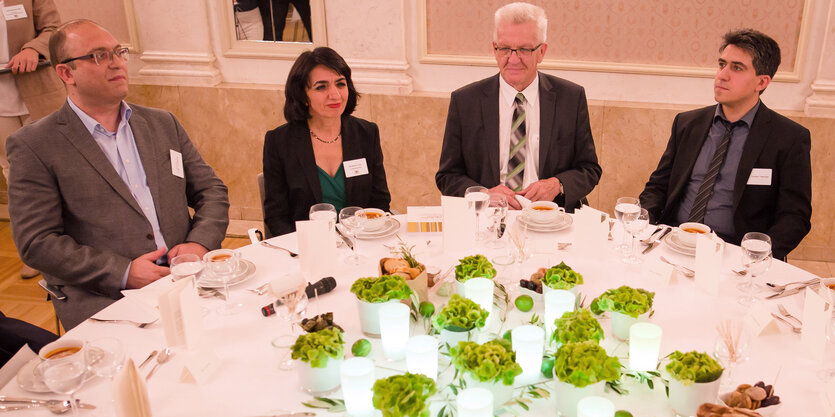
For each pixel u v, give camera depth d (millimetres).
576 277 1634
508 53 2725
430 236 2195
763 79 2568
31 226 2229
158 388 1413
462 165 3053
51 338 1932
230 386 1417
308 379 1367
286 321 1679
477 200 2010
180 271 1728
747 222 2674
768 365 1445
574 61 3832
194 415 1327
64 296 2264
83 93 2336
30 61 3697
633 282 1846
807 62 3527
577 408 1222
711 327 1602
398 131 4102
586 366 1218
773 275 1874
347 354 1521
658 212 2893
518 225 2232
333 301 1770
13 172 2254
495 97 2916
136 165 2510
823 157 3576
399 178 4242
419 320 1637
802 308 1679
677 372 1253
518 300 1685
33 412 1328
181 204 2598
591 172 2920
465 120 2953
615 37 3727
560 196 2865
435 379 1369
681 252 2012
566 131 2906
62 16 4172
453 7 3830
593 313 1647
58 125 2312
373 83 4020
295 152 2730
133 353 1548
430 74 4043
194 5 4047
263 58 4164
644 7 3621
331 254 1907
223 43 4172
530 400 1316
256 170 4387
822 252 3770
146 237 2432
